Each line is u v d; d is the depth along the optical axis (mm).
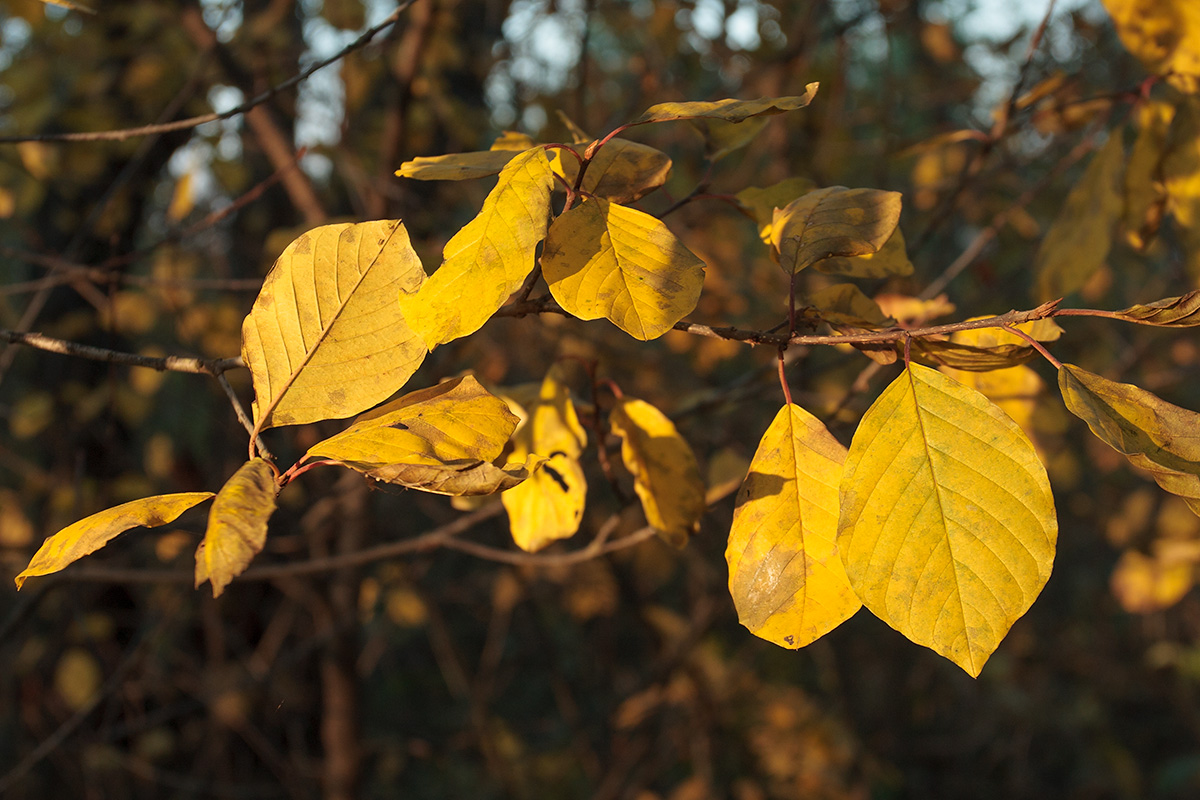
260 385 360
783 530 365
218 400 1123
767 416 1279
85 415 1140
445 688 2037
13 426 1155
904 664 2100
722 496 527
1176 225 540
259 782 1521
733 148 440
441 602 1559
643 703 1325
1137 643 2158
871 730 1933
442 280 357
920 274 1209
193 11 997
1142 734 2152
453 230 1204
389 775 1722
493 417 357
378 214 948
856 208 385
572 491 456
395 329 362
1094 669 2148
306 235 366
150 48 1220
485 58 1349
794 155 1248
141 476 1196
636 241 359
